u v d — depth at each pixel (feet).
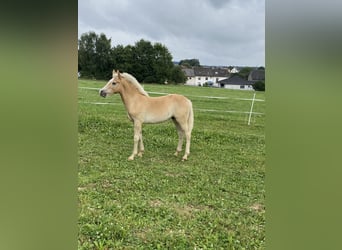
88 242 6.74
